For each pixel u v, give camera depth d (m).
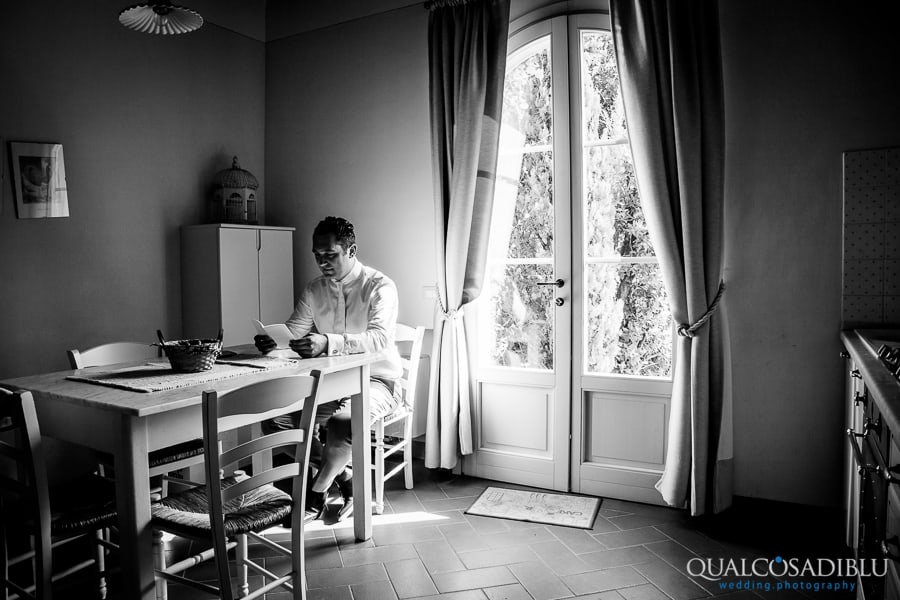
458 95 3.44
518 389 3.49
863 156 2.72
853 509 2.47
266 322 3.98
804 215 2.86
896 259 2.68
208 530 1.77
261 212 4.47
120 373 2.18
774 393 2.94
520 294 3.53
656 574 2.42
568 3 3.26
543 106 3.45
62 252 3.25
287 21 4.33
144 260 3.67
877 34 2.71
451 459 3.49
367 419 2.66
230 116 4.20
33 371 3.13
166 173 3.78
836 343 2.83
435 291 3.79
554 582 2.36
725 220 3.00
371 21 3.98
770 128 2.90
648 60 2.87
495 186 3.52
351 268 3.04
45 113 3.16
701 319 2.84
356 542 2.71
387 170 3.96
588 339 3.34
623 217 3.24
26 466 1.74
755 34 2.91
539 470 3.42
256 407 1.77
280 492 2.09
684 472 2.90
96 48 3.38
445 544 2.70
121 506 1.75
